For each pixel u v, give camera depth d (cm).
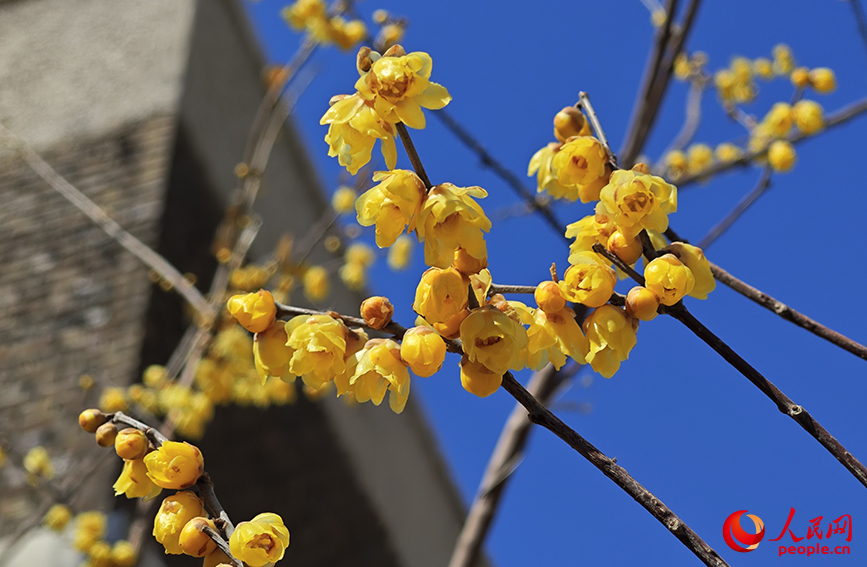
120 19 861
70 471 490
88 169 731
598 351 126
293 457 845
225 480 700
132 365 569
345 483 943
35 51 867
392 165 116
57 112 796
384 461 1115
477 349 115
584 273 125
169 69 791
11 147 629
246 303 129
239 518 702
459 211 111
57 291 641
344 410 1034
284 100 499
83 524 400
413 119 113
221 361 473
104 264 650
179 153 738
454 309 115
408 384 122
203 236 731
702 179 378
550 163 150
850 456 120
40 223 704
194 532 122
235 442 743
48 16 899
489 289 130
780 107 338
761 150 341
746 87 448
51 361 589
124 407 419
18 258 680
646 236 131
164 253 653
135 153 727
